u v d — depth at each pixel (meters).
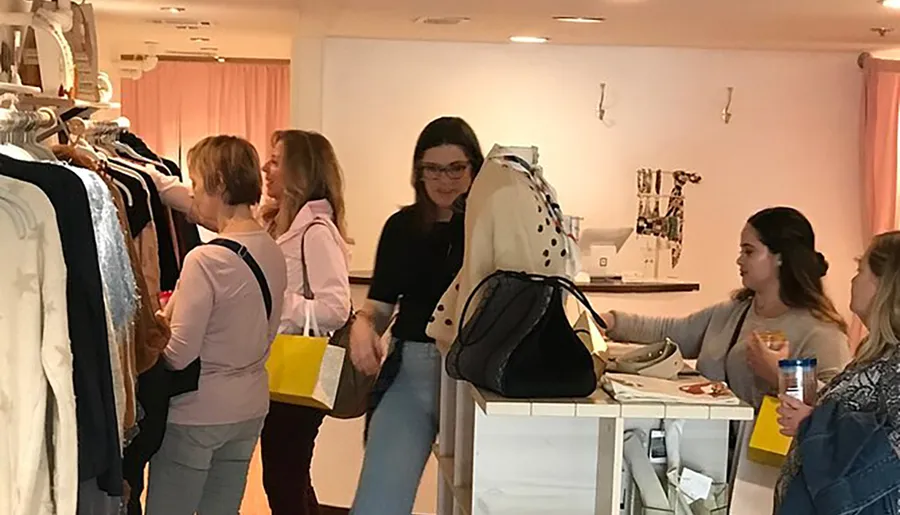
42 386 1.55
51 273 1.54
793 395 2.20
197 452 2.62
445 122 2.79
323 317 3.07
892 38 4.16
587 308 2.25
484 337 2.19
